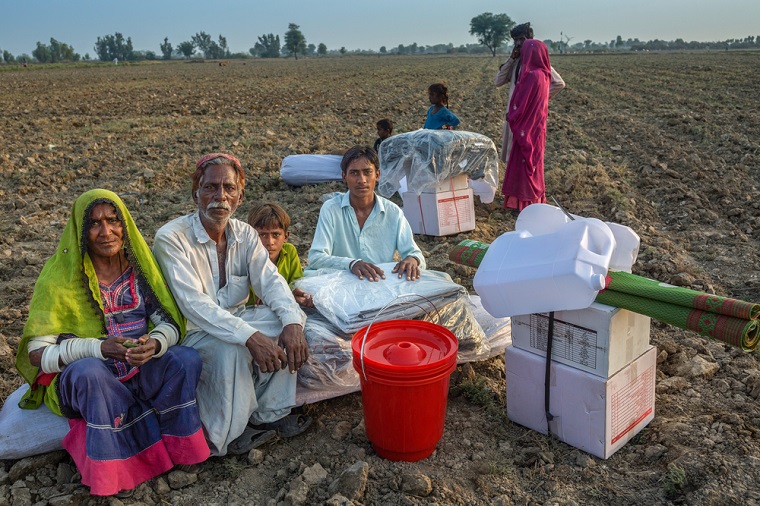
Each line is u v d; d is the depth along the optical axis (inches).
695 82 1120.2
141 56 7731.3
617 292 117.1
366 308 136.1
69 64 3708.2
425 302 141.9
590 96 956.0
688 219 303.6
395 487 117.9
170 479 121.6
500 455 127.8
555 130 595.8
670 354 170.4
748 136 525.3
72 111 855.1
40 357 113.3
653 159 441.4
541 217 136.6
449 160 265.0
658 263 236.1
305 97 1065.5
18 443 122.9
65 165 448.5
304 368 136.3
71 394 113.3
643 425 135.1
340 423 138.7
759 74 1255.5
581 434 126.8
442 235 278.8
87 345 113.7
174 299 127.0
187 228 130.7
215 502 117.9
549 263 115.3
